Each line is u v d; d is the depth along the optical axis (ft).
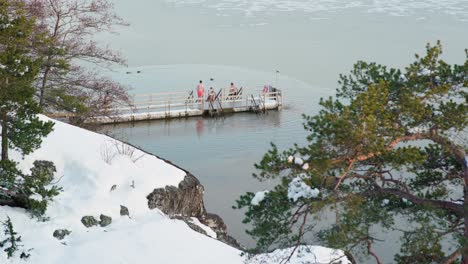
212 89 195.83
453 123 50.06
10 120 69.87
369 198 49.83
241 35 293.02
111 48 256.32
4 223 69.67
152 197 84.58
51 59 120.67
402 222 102.73
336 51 259.60
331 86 214.48
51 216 74.59
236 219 115.55
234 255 74.43
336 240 45.98
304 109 193.36
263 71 233.35
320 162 46.29
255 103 195.31
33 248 68.28
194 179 93.76
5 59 68.74
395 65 233.35
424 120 51.08
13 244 67.05
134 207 81.61
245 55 256.73
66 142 88.84
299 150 48.62
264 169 47.78
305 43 274.98
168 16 335.26
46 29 126.21
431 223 49.52
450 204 49.93
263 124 183.42
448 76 51.90
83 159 85.97
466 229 47.80
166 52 258.37
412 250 47.52
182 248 73.77
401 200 51.80
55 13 141.79
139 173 87.30
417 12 341.82
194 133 176.04
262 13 344.69
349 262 72.74
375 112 48.08
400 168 49.11
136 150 94.53
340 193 47.88
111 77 214.07
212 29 305.53
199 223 88.28
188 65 239.50
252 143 165.68
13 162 68.74
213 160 151.64
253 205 48.14
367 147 46.16
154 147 162.30
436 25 305.73
